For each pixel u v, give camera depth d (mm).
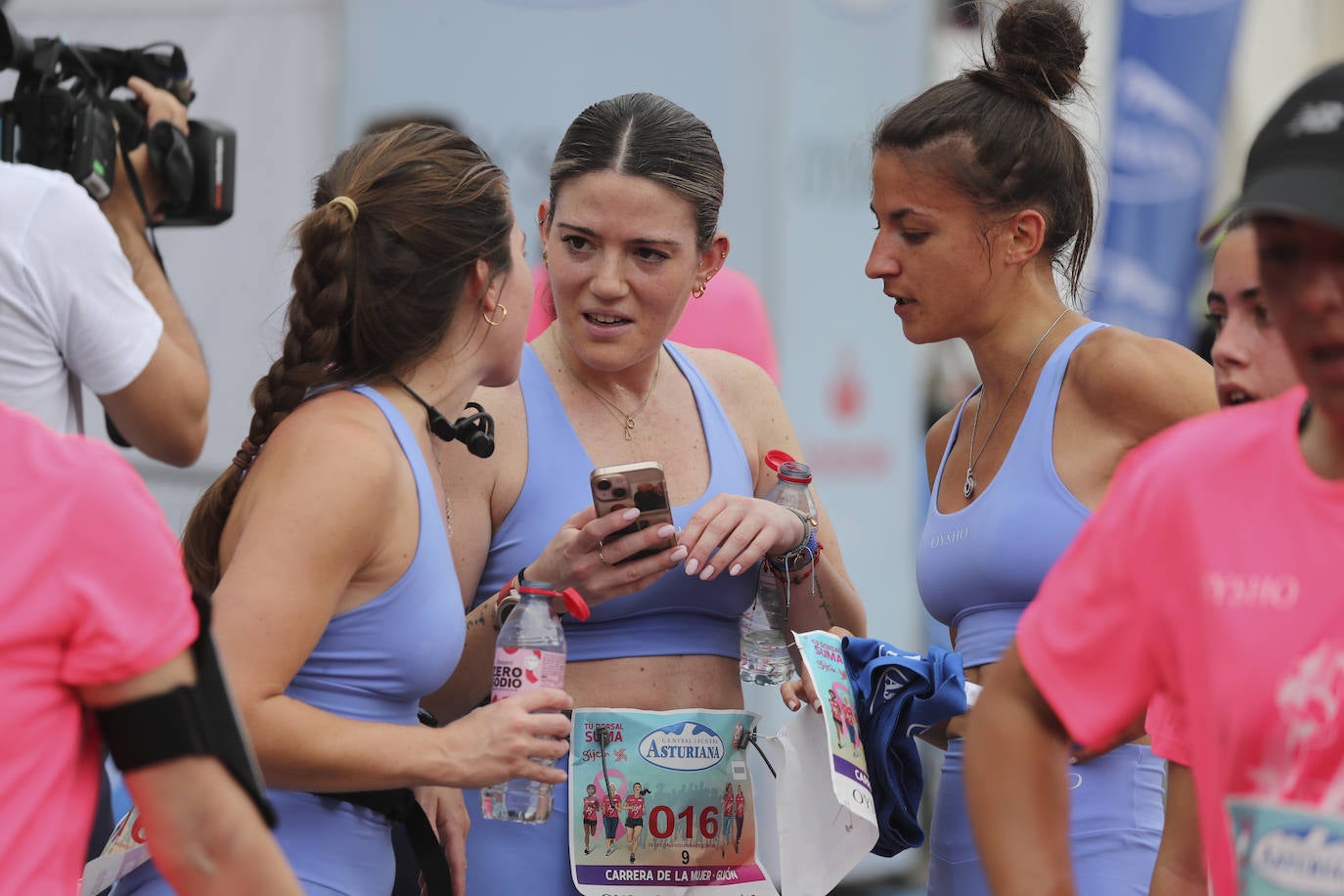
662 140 9891
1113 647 5988
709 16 16625
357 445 8062
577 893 10031
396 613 8312
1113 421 9602
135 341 10836
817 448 17953
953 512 10469
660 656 10289
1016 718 6289
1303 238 4930
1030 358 10086
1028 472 9805
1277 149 5027
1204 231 7188
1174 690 5875
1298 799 5133
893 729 9945
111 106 12078
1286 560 5227
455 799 9828
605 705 10141
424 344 8680
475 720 8445
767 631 10984
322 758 7859
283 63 16656
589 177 9867
